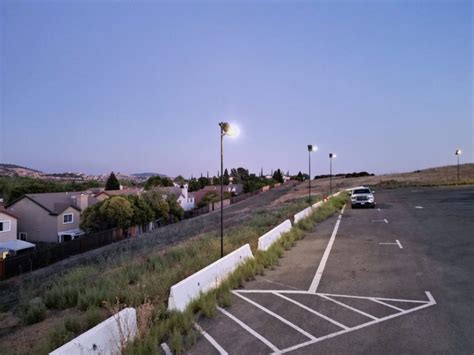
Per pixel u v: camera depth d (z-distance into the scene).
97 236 32.97
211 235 18.53
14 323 8.58
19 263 24.16
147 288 9.15
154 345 5.88
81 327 7.20
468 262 11.28
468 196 34.12
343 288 9.19
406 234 16.48
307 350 5.98
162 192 51.81
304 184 89.56
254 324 7.11
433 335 6.36
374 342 6.18
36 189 56.94
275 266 11.73
